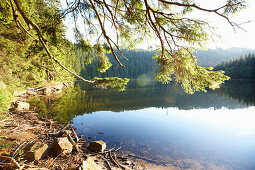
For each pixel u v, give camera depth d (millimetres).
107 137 5969
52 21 2516
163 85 43594
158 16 2359
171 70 2820
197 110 13102
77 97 17484
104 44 2912
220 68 83750
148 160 4379
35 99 13453
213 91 30984
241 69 71562
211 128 7895
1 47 7691
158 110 12602
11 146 3504
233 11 1765
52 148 3705
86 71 59219
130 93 24750
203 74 2555
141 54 115625
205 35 2162
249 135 6777
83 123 7613
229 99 20500
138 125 7906
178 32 2365
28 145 3404
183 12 2219
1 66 8422
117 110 11922
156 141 5836
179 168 4070
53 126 6402
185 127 7898
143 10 2174
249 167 4188
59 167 3072
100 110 11461
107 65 3125
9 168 2230
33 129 5422
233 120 9750
